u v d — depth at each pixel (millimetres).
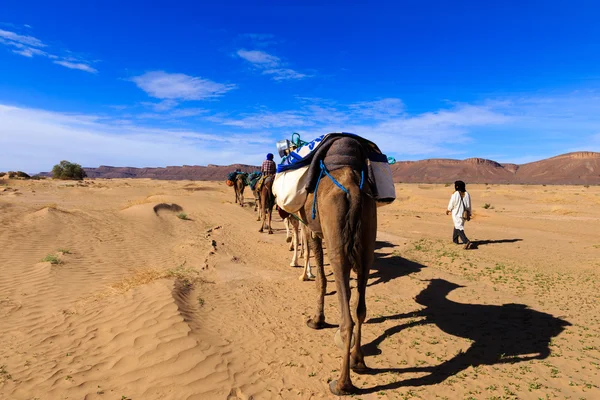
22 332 5836
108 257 10875
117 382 4441
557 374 4441
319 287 5961
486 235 15531
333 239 4141
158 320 5828
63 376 4570
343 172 4469
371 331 5754
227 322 6109
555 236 15250
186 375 4477
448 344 5270
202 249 12078
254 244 13461
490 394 4051
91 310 6633
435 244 13180
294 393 4172
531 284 8227
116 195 36156
